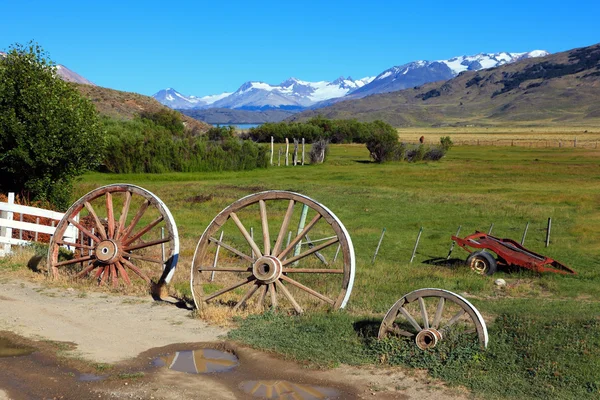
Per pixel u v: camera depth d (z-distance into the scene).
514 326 11.64
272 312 12.61
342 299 12.73
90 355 10.23
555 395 8.59
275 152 85.12
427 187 44.16
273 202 36.34
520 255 19.25
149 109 121.50
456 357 9.82
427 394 8.71
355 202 35.56
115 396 8.56
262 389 8.91
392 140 71.44
